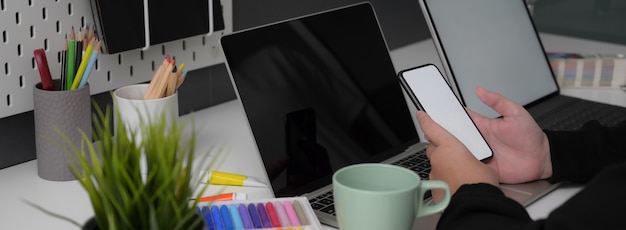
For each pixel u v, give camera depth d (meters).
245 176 0.99
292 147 0.98
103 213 0.60
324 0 1.55
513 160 1.02
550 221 0.66
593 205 0.65
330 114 1.04
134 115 0.96
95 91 1.09
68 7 1.04
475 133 1.01
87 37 1.01
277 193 0.94
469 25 1.35
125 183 0.59
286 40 1.03
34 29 1.01
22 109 1.02
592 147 1.03
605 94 1.47
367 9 1.17
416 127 1.24
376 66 1.14
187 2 1.18
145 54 1.16
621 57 1.55
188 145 0.65
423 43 1.81
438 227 0.77
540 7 1.94
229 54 0.96
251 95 0.96
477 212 0.75
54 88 1.00
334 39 1.10
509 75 1.39
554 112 1.36
